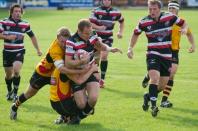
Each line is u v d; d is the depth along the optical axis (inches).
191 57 1902.1
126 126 895.1
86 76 867.4
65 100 869.8
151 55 973.2
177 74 1519.4
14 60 1106.1
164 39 970.1
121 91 1234.0
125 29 3070.9
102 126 891.4
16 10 1111.0
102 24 1353.3
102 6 1359.5
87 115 897.5
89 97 861.8
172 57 1056.2
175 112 1011.3
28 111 1002.7
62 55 866.1
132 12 4712.1
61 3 5393.7
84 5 5492.1
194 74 1521.9
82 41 855.7
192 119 954.7
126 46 2246.6
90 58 872.9
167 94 1058.1
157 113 969.5
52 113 987.3
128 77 1455.5
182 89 1267.2
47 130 858.8
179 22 978.7
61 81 866.1
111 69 1609.3
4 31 1111.0
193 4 5467.5
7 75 1121.4
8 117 952.3
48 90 1221.1
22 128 872.9
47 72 893.2
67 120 902.4
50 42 2397.9
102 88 1269.7
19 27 1112.2
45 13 4557.1
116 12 1355.8
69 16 4136.3
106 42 1354.6
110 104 1080.2
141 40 2485.2
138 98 1148.5
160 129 877.2
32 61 1761.8
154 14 967.0
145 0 5693.9
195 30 2994.6
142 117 962.1
